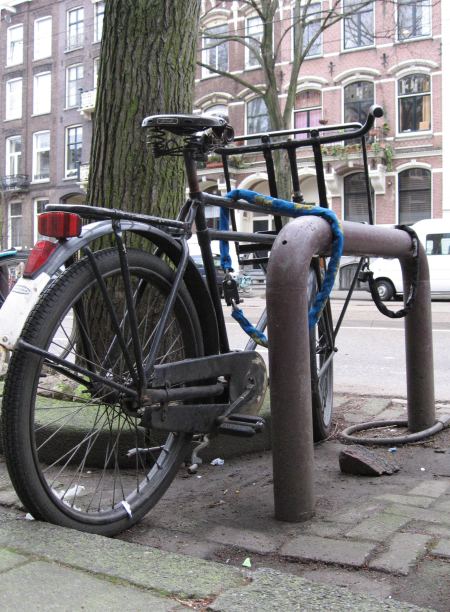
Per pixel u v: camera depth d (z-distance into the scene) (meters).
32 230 34.69
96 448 3.11
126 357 2.39
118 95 3.99
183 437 2.79
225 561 2.25
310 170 24.14
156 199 3.98
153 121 2.67
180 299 2.75
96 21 32.12
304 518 2.58
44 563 1.96
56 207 2.21
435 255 18.34
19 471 2.14
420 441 3.86
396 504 2.74
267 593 1.77
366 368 7.64
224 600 1.73
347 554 2.23
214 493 2.97
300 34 19.34
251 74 27.25
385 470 3.21
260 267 3.99
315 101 26.20
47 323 2.16
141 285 2.72
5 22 35.12
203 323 2.87
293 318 2.54
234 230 3.26
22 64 34.72
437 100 23.84
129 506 2.52
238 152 3.32
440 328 11.04
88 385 2.51
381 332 10.91
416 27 23.98
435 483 3.05
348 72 25.22
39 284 2.14
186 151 2.73
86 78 32.56
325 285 2.89
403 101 24.53
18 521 2.28
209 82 28.22
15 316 2.12
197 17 4.18
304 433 2.58
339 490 2.98
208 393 2.73
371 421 4.38
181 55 4.04
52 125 33.75
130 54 3.96
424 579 2.07
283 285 2.55
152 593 1.79
